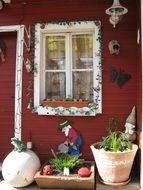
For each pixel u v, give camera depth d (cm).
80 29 306
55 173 268
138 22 283
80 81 313
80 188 256
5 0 314
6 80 324
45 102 306
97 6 303
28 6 313
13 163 266
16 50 321
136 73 295
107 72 299
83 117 302
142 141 256
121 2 300
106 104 299
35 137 310
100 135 300
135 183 264
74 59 315
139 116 274
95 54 300
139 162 272
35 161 273
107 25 300
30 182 268
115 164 254
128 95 296
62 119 305
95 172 283
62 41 316
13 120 322
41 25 309
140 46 272
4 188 267
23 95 312
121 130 296
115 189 254
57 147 306
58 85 316
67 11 307
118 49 295
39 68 310
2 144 324
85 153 301
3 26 316
